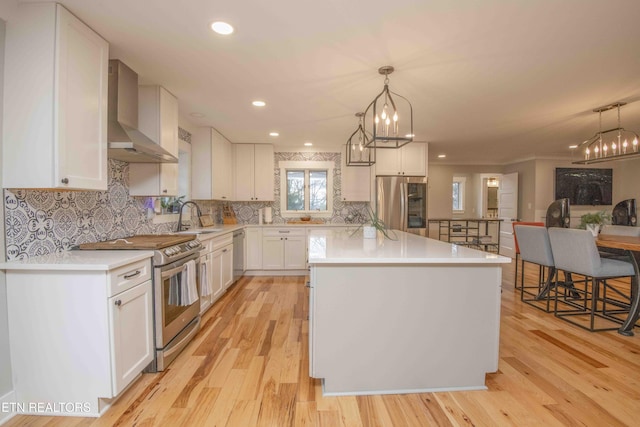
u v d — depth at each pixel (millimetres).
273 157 5402
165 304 2230
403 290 1953
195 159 4207
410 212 5297
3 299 1700
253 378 2105
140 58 2252
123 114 2297
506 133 4570
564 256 3141
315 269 1921
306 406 1812
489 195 8523
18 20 1645
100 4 1652
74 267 1659
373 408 1797
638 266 2832
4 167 1669
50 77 1639
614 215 4547
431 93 2934
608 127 4180
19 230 1778
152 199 3219
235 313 3377
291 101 3162
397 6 1666
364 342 1948
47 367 1724
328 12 1718
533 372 2180
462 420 1687
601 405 1812
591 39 2002
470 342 1989
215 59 2270
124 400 1857
